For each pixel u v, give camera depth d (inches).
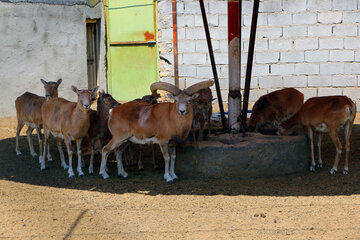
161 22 644.1
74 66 626.5
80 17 628.1
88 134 359.3
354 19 595.5
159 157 411.8
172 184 327.9
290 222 249.6
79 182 337.4
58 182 338.0
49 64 602.9
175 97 313.9
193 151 338.0
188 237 233.3
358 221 247.3
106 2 674.2
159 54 650.2
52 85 420.2
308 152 358.6
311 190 306.8
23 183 336.2
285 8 609.3
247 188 314.0
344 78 605.3
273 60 617.9
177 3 633.6
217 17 627.5
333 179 330.3
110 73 687.1
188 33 636.7
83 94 328.8
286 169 343.6
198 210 273.3
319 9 601.3
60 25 609.6
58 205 287.1
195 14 630.5
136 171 368.5
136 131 332.5
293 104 424.2
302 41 609.9
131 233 240.7
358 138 457.4
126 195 305.9
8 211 276.1
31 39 585.0
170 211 272.8
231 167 333.7
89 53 677.9
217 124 449.4
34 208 281.3
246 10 615.8
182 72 644.7
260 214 262.8
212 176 336.2
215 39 629.9
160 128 327.3
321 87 612.1
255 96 627.2
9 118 563.5
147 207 281.1
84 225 252.8
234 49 362.3
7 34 564.7
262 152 334.6
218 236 233.5
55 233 242.2
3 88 565.9
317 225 243.9
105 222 257.0
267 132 419.8
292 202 282.5
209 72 636.1
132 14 661.3
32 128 416.2
